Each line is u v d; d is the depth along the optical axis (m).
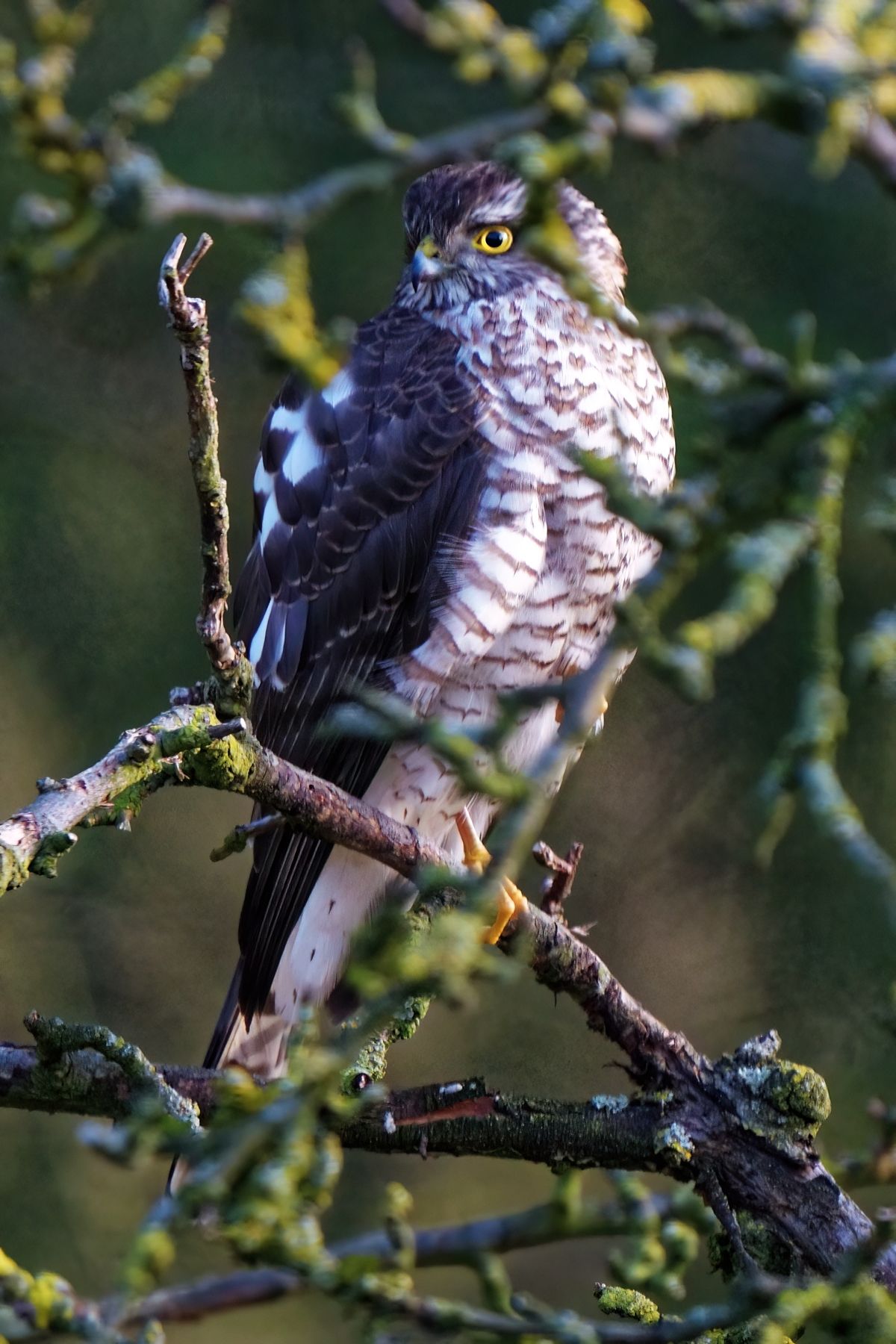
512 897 6.14
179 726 4.82
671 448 7.97
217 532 4.58
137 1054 5.29
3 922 9.43
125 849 9.73
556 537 7.50
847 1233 5.56
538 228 3.82
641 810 9.15
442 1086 5.82
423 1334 4.48
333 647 7.70
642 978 8.90
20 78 3.57
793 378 3.63
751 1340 5.05
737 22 4.03
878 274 8.77
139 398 9.34
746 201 8.91
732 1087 5.74
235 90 8.78
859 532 8.42
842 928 8.69
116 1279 3.39
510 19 8.46
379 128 3.80
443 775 7.56
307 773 5.54
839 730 3.52
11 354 9.26
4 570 9.12
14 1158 8.74
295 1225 3.67
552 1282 8.98
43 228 3.67
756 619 3.45
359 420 7.75
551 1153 5.74
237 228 8.59
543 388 7.53
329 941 7.67
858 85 3.86
